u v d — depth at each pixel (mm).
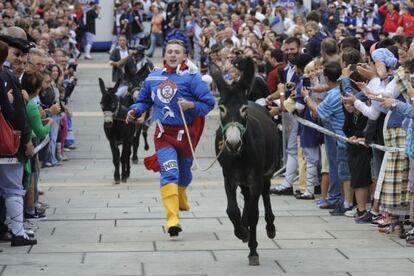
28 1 31531
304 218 12305
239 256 9898
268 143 9875
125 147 16781
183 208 11938
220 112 9289
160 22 38188
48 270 9203
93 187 16141
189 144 11070
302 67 13914
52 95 15070
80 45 39438
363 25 29672
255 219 9477
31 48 11469
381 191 10906
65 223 11969
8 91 10039
